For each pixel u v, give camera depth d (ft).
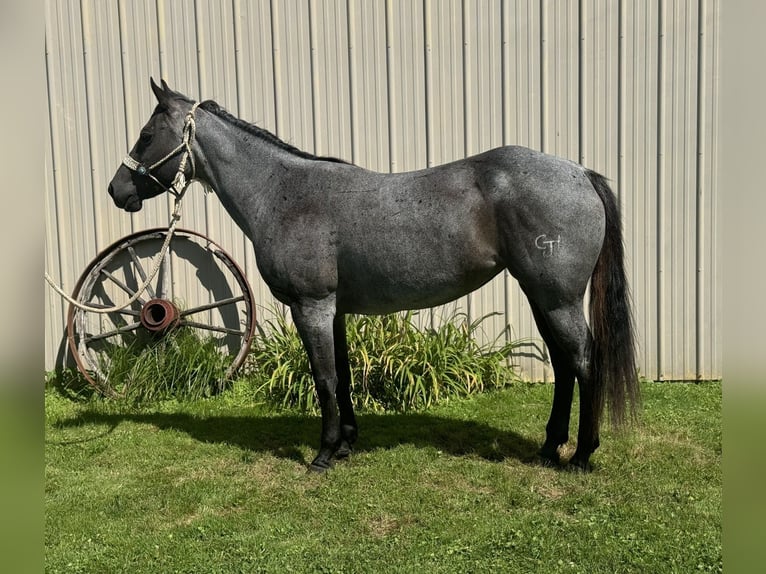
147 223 16.15
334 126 15.51
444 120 15.25
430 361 14.26
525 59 14.88
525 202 8.94
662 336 15.35
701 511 8.77
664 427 11.98
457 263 9.34
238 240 15.93
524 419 12.85
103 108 15.92
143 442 12.37
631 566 7.57
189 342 15.28
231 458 11.44
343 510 9.19
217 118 10.62
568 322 9.22
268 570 7.75
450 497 9.53
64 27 15.72
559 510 9.05
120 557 8.23
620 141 14.92
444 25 14.94
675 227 15.05
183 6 15.44
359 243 9.61
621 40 14.60
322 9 15.16
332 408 10.41
